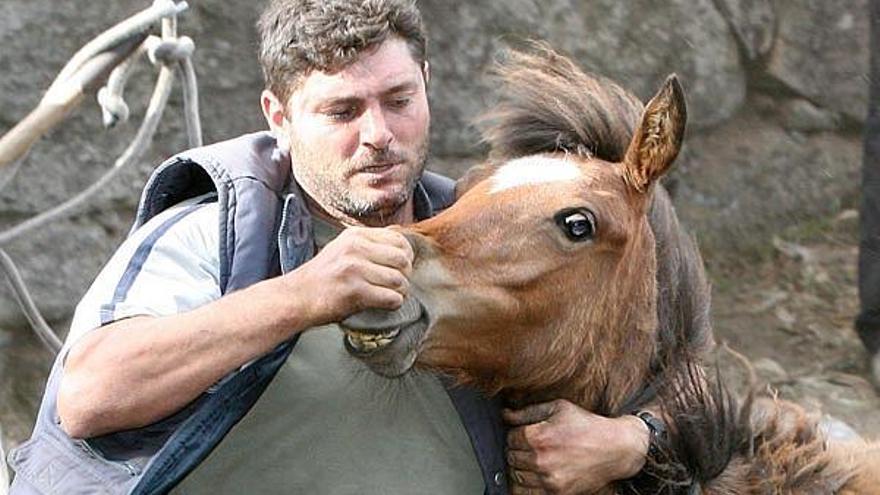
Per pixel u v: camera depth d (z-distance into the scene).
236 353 4.71
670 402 5.27
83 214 10.55
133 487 4.91
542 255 4.86
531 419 5.19
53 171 10.44
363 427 5.23
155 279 5.12
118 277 5.14
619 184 5.09
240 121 10.88
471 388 5.15
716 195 12.06
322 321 4.63
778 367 11.11
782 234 12.16
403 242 4.65
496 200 4.91
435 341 4.82
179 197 5.51
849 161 12.32
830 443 5.77
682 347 5.37
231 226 5.15
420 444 5.27
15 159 6.45
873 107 10.63
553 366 5.02
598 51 11.70
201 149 5.36
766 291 11.80
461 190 5.27
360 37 5.12
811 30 12.33
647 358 5.28
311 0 5.20
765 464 5.39
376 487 5.22
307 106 5.22
